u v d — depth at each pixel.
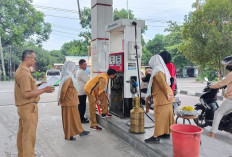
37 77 32.03
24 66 3.04
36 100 3.18
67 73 4.12
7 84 20.19
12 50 34.47
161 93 3.38
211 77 21.92
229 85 4.11
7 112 6.97
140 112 4.02
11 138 4.46
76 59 28.38
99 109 5.43
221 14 8.47
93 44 6.83
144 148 3.56
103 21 6.55
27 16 28.16
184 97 10.45
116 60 5.28
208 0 8.63
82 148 3.91
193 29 8.86
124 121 4.88
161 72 3.32
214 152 3.27
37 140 4.31
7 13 26.56
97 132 4.80
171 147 3.35
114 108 5.53
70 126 4.27
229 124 4.27
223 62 4.14
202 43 8.83
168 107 3.43
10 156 3.58
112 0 6.65
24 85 2.93
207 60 9.10
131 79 4.99
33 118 3.09
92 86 4.74
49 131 4.89
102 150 3.82
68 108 4.21
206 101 4.84
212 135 4.30
